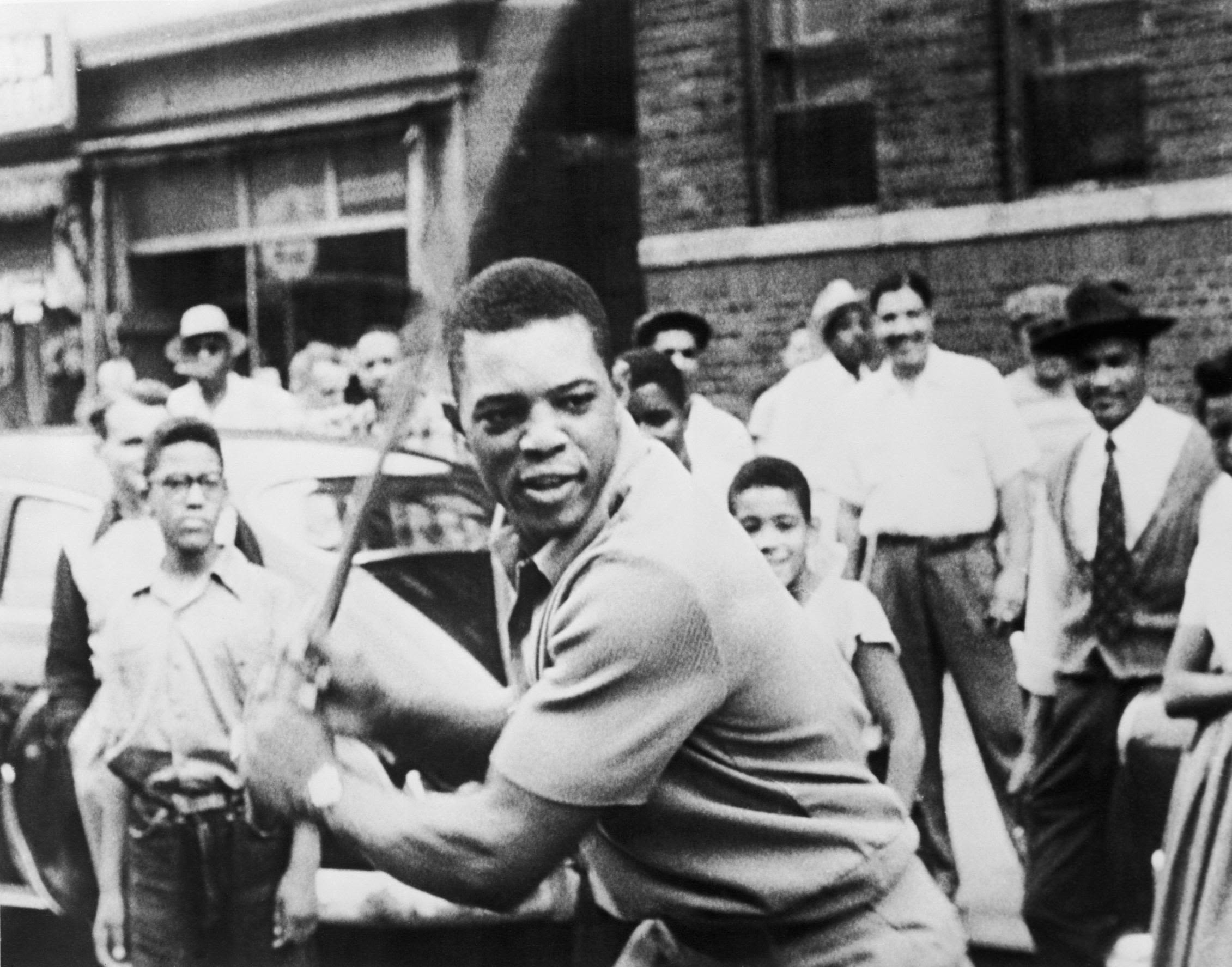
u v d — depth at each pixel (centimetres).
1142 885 428
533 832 255
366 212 707
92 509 497
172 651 418
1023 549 476
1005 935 444
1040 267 541
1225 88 524
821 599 428
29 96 782
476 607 445
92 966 480
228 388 621
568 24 592
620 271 615
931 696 480
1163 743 419
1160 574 427
